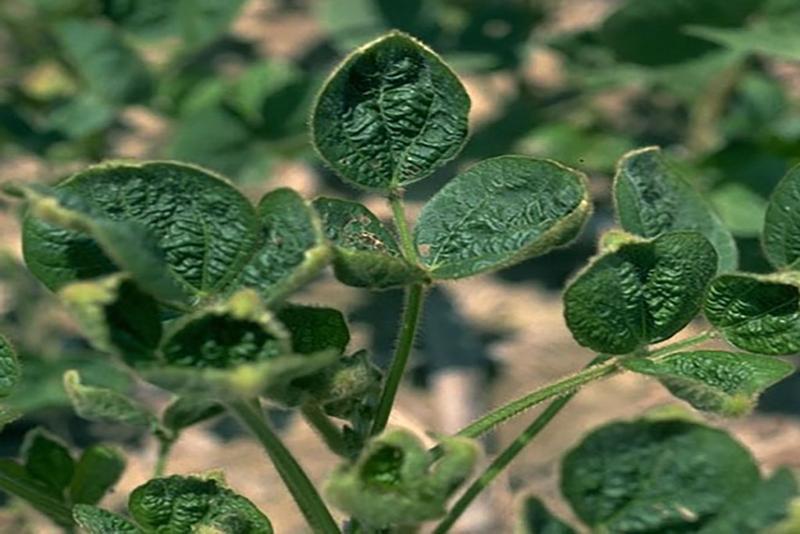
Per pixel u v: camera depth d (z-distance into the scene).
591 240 2.22
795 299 1.04
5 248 2.21
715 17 1.70
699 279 1.03
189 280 0.99
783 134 2.12
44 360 1.68
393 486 0.93
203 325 0.93
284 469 1.01
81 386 1.03
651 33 1.76
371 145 1.06
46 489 1.20
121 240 0.92
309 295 2.15
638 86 2.26
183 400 1.14
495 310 2.18
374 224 1.05
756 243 1.39
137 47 2.02
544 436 1.86
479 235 1.04
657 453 0.95
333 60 2.67
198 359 0.93
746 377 1.02
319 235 0.96
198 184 0.99
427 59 1.06
